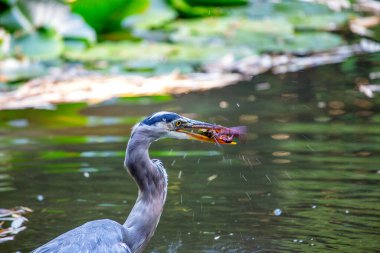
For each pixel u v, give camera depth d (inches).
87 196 379.2
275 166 418.0
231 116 520.7
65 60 655.8
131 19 746.2
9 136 488.4
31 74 626.5
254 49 676.7
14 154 450.6
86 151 453.1
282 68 655.1
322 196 371.2
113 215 352.2
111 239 271.7
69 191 387.2
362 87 588.1
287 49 670.5
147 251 311.4
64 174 413.1
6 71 631.8
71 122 517.0
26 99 572.4
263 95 574.9
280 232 329.1
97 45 700.7
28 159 440.8
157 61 652.7
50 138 482.3
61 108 550.0
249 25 751.1
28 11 684.7
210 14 788.6
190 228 337.4
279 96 572.4
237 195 376.5
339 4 860.6
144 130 292.8
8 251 311.4
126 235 285.4
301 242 317.1
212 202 368.5
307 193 376.2
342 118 513.7
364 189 378.6
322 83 604.7
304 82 611.2
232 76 631.8
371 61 661.3
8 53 662.5
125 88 592.4
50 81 612.1
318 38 705.0
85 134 489.1
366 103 549.0
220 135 296.5
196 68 650.8
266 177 401.4
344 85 596.4
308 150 445.1
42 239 324.8
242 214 351.9
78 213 355.9
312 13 813.2
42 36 683.4
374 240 316.2
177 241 322.3
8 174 414.6
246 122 507.8
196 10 782.5
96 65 645.9
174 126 293.7
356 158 426.9
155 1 776.3
